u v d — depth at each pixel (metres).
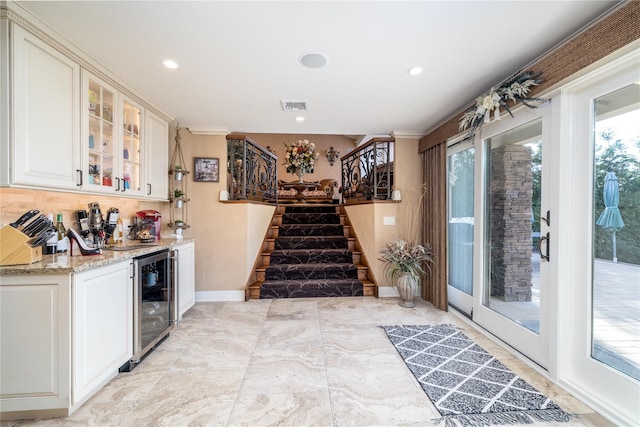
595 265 1.83
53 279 1.66
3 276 1.63
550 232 2.06
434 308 3.56
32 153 1.71
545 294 2.12
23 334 1.64
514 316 2.50
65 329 1.66
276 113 3.32
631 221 1.62
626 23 1.48
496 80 2.49
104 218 2.81
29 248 1.73
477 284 2.98
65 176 1.93
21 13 1.60
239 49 2.01
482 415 1.69
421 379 2.05
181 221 3.62
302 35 1.85
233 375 2.11
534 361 2.23
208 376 2.10
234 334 2.80
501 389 1.93
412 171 4.14
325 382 2.02
